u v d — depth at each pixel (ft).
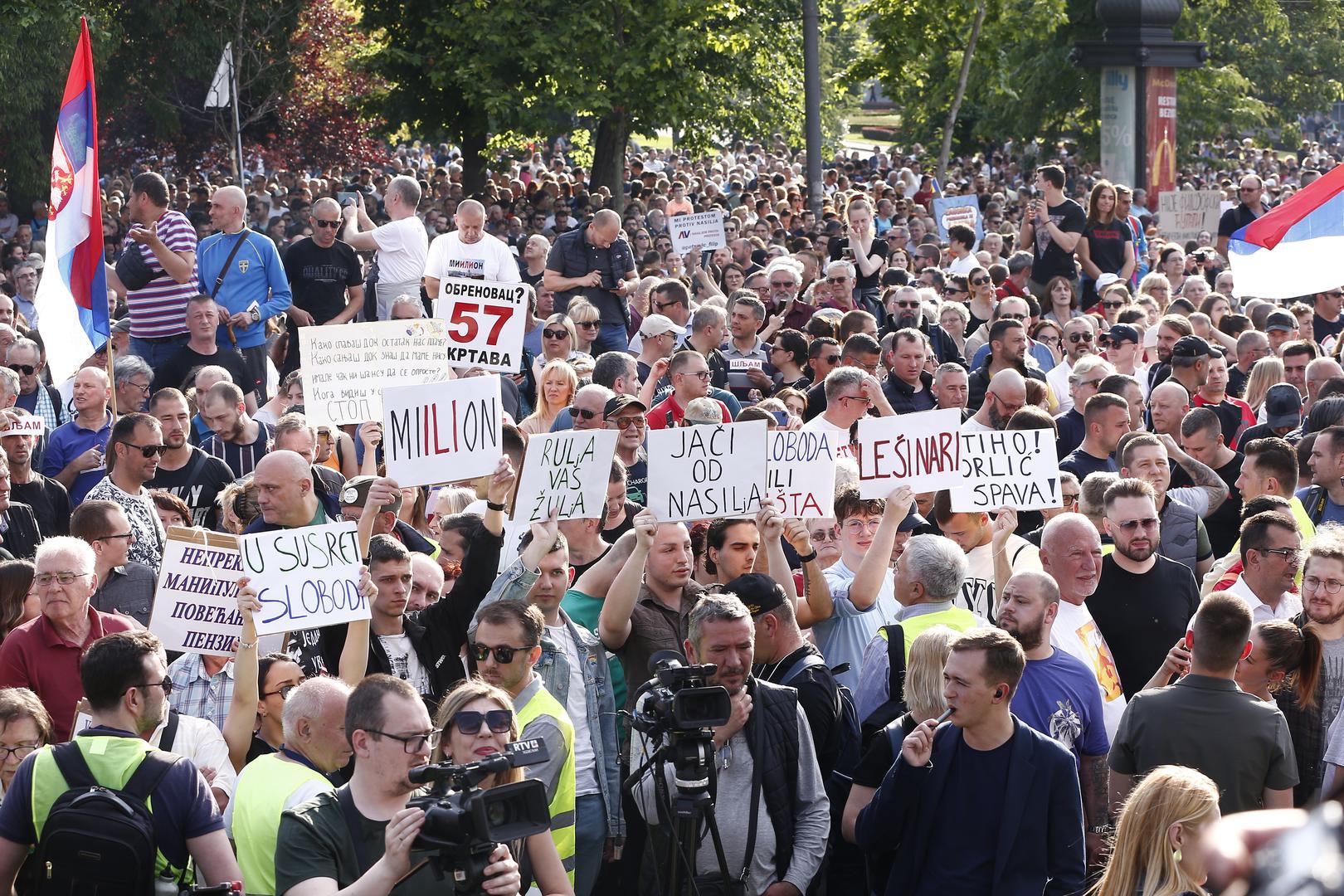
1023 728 38.17
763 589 44.45
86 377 72.90
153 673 36.29
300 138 278.26
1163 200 182.91
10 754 38.93
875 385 68.49
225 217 95.35
